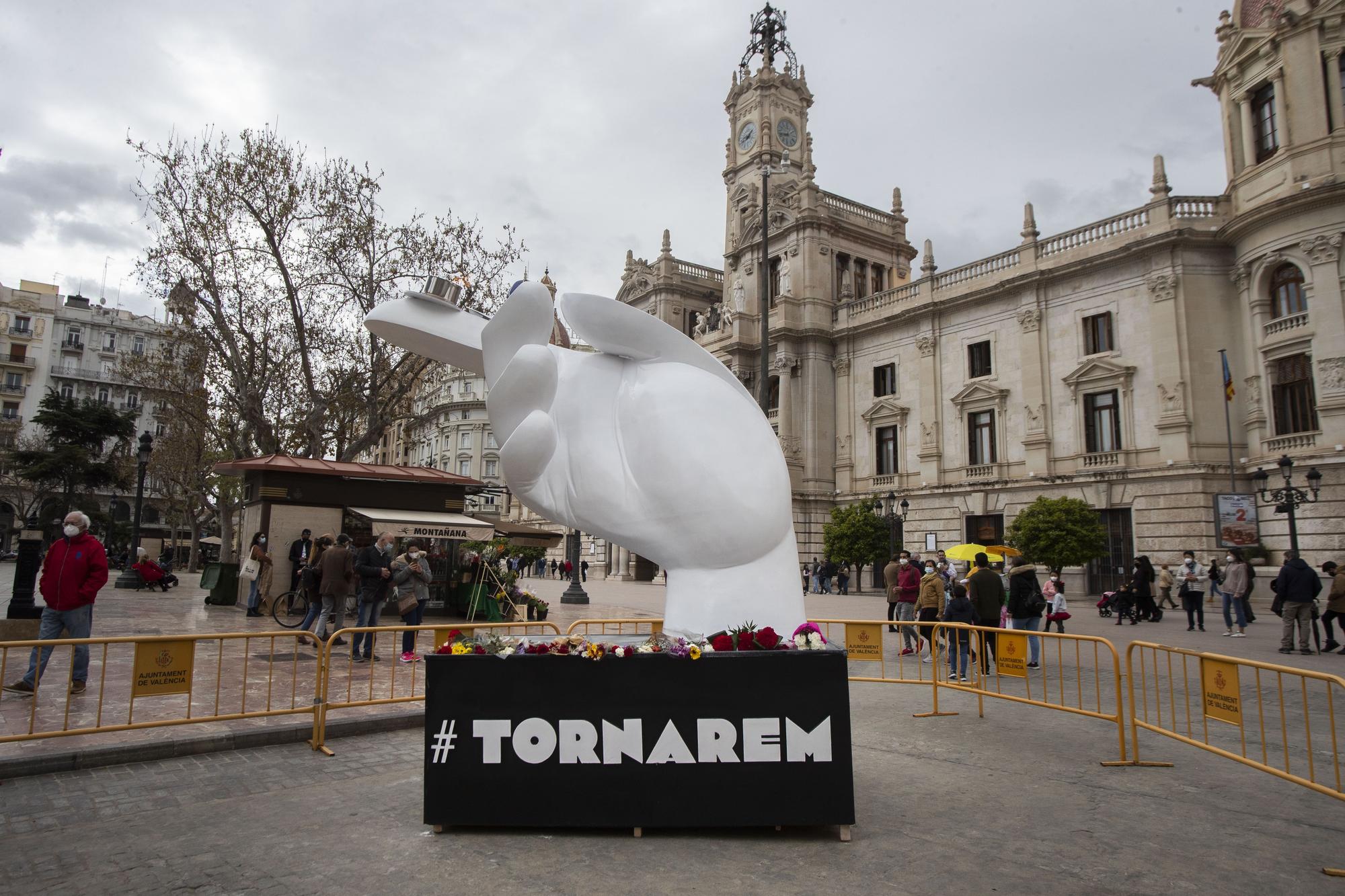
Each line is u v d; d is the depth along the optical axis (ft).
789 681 16.31
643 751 16.25
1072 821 17.24
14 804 17.98
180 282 72.38
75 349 241.55
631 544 22.09
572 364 23.16
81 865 14.56
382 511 59.06
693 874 14.19
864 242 150.51
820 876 14.12
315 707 23.48
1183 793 19.47
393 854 15.11
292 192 71.92
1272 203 83.05
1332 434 78.28
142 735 22.48
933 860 14.93
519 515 215.92
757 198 152.15
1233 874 14.34
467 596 58.85
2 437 199.93
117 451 162.71
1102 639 23.70
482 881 13.87
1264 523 83.05
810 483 137.08
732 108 163.22
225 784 19.85
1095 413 103.45
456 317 24.34
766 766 16.12
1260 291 86.94
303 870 14.34
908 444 126.52
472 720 16.47
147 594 78.38
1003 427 112.78
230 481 117.70
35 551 43.88
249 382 73.67
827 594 120.26
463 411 252.62
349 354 76.69
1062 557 88.69
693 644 16.81
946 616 38.09
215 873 14.20
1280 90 84.43
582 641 17.67
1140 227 98.78
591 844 15.66
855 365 137.08
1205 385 92.48
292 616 55.36
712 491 20.77
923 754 23.38
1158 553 93.09
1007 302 114.01
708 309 186.19
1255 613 75.97
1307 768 21.65
